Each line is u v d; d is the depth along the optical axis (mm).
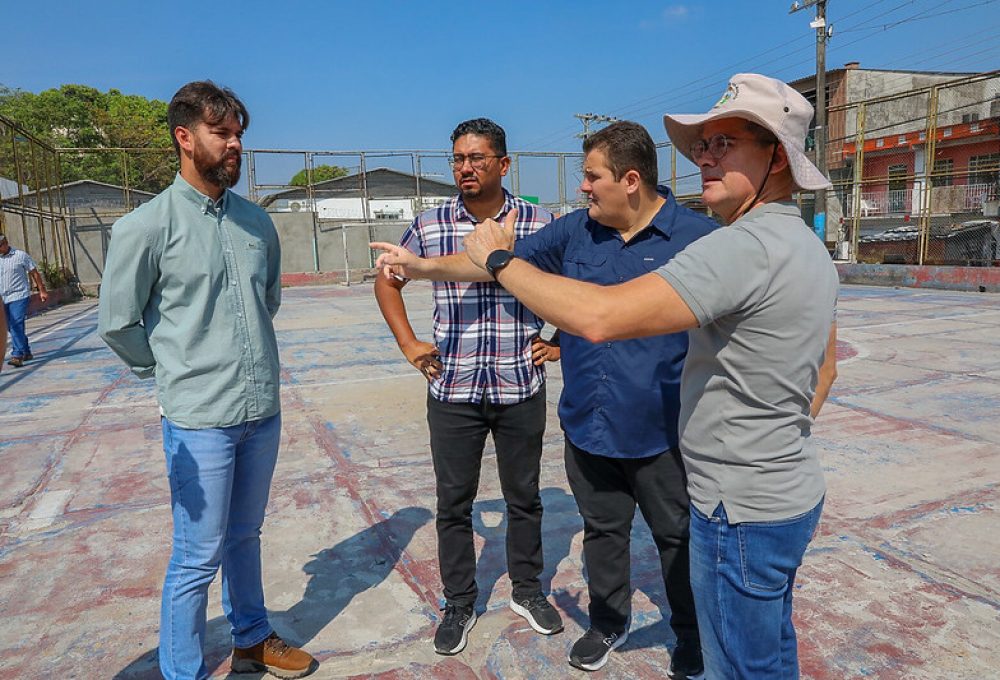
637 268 2209
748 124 1470
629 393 2168
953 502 3785
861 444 4777
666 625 2729
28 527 3777
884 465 4367
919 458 4480
